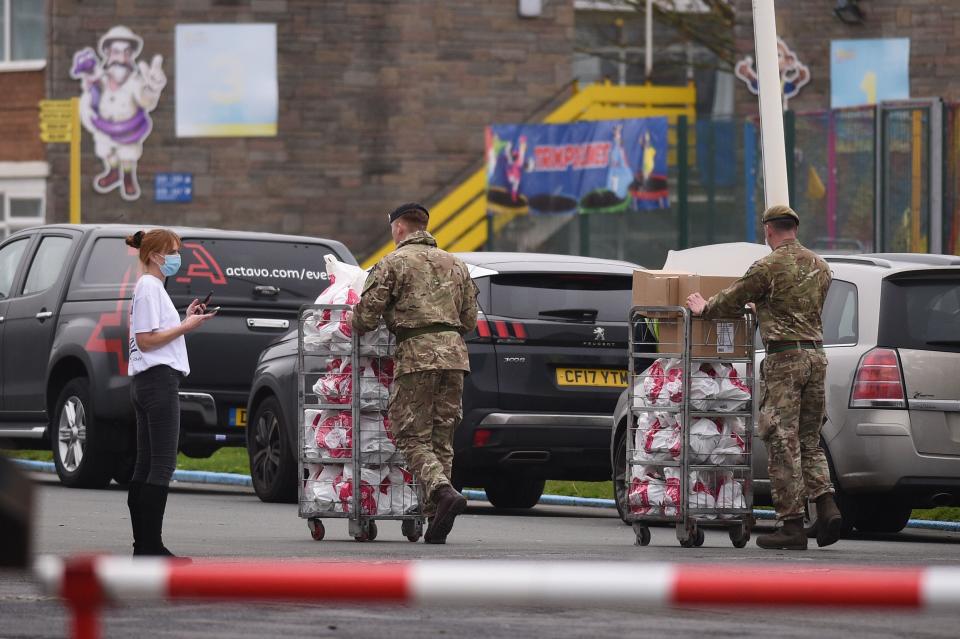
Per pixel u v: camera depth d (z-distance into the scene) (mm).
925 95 112875
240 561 30547
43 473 67688
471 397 46938
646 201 104750
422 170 117938
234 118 117250
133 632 21594
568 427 47312
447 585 11797
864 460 41188
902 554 35562
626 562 31031
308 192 117562
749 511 37688
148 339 31641
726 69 157875
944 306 41625
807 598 11578
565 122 116312
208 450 58750
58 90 118000
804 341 36875
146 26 117312
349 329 38531
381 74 117875
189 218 117375
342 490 38406
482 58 118688
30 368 59188
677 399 37406
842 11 113500
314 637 21188
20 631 21297
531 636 21438
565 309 47969
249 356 55500
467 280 38125
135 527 31672
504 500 54625
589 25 158375
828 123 97750
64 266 58406
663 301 37531
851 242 97125
